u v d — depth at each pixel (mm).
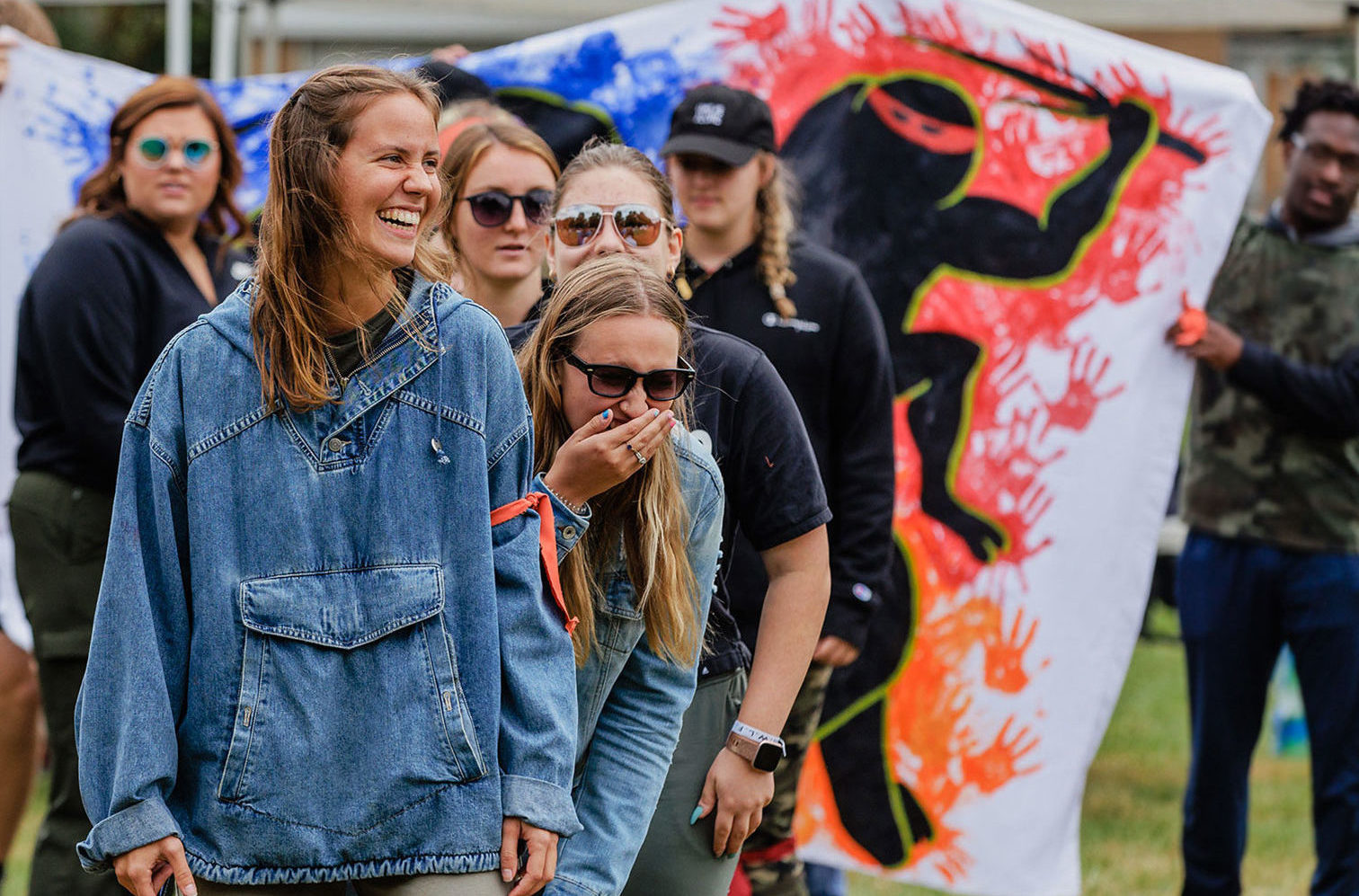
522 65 11023
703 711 6793
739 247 9312
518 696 5305
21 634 11312
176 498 5230
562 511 5719
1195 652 11617
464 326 5418
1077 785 10281
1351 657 11180
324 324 5270
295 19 16062
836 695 10422
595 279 6078
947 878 10305
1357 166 11492
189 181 9391
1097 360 10445
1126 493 10406
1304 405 10859
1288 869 12539
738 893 8562
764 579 8297
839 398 9250
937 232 10609
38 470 9203
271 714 5062
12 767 10383
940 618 10438
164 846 4980
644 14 10945
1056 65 10523
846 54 10734
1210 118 10438
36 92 11953
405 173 5230
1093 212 10484
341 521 5188
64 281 9070
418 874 5133
